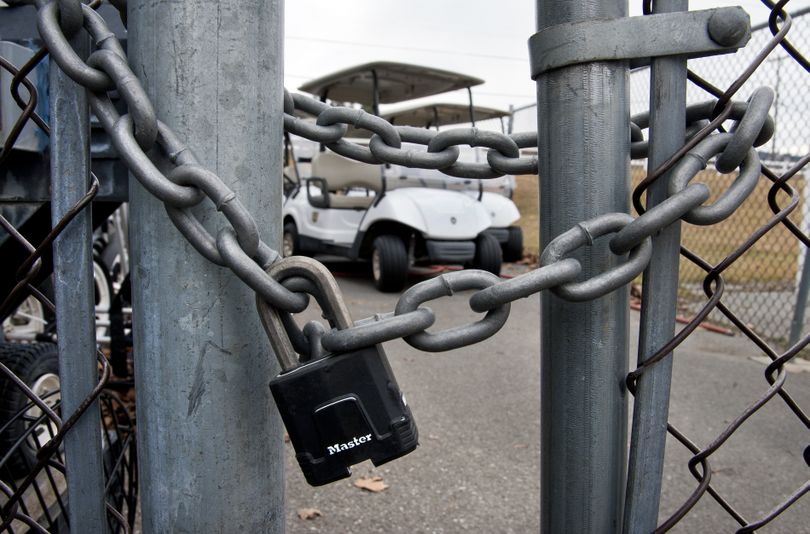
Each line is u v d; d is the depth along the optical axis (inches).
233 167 26.3
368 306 224.1
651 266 27.5
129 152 23.6
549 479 30.2
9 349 76.3
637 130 31.8
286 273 25.1
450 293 25.3
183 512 27.6
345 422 25.5
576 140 27.1
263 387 28.2
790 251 248.7
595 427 28.8
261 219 27.2
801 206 162.4
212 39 25.6
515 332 180.1
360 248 268.5
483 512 81.8
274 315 25.8
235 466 27.7
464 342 25.0
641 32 25.7
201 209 25.7
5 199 48.6
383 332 24.5
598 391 28.6
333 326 26.7
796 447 101.8
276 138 27.6
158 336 27.0
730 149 25.3
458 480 90.0
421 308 25.3
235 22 25.8
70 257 28.1
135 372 28.4
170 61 25.5
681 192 24.4
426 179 288.0
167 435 27.3
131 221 27.7
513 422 111.7
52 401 77.4
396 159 33.1
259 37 26.4
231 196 23.6
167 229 26.3
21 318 116.5
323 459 25.7
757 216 234.1
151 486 28.1
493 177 34.1
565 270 24.2
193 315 26.6
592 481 29.1
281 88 27.9
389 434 25.7
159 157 25.5
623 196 27.5
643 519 29.1
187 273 26.4
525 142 34.2
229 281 26.7
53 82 27.4
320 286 25.2
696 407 120.1
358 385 25.4
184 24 25.4
